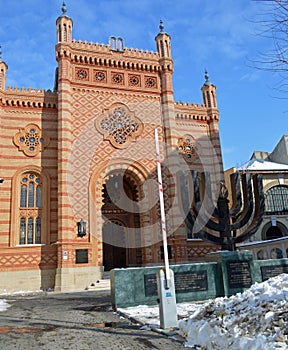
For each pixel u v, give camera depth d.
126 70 32.47
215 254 16.08
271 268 16.42
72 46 30.84
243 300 9.23
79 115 29.64
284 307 7.78
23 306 16.36
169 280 10.03
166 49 34.00
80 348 7.80
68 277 24.97
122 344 8.13
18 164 27.78
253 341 6.88
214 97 35.72
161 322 9.76
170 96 32.44
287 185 42.31
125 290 14.08
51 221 27.23
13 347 8.00
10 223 26.23
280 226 40.81
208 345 7.73
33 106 29.44
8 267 25.36
